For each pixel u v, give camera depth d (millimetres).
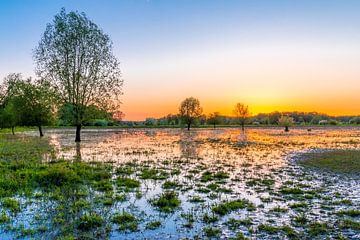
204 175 20750
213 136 69000
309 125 158750
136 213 12586
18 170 20781
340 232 10656
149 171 21844
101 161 26656
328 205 13742
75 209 12852
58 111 48781
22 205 13398
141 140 54281
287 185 17797
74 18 47406
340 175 20922
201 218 12031
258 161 27859
